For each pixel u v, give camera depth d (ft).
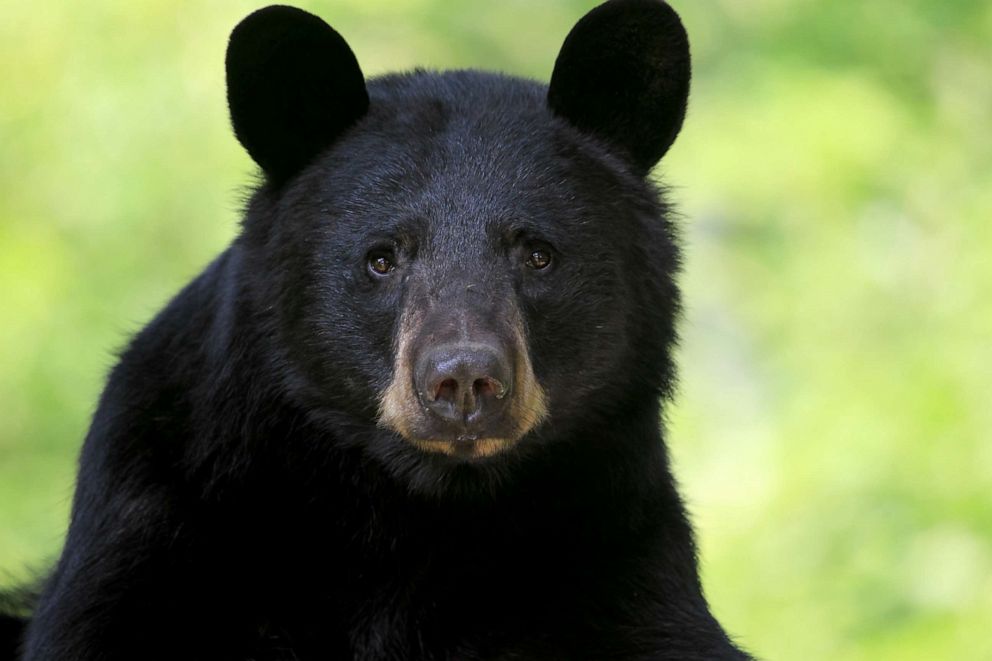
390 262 34.40
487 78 37.04
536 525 35.86
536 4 88.43
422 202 34.22
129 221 73.15
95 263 72.79
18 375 69.31
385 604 35.91
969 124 81.87
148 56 75.10
